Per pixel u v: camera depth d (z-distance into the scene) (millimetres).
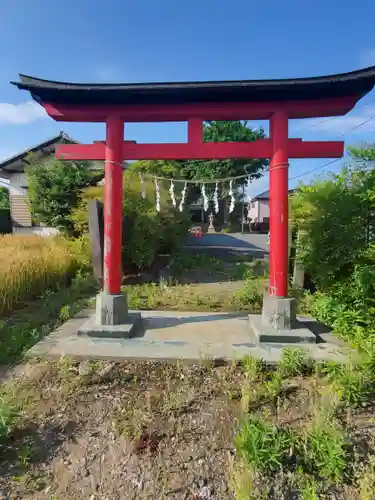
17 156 14922
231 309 5703
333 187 5676
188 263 9945
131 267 8508
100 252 6367
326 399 2898
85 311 5527
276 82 3842
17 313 5555
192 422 2803
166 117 4406
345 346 3963
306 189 6078
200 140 4391
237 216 28984
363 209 5164
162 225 9203
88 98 4129
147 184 8883
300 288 6242
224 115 4297
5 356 3891
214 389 3203
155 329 4598
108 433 2717
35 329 4531
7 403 2889
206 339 4234
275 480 2250
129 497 2238
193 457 2488
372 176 5344
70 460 2508
